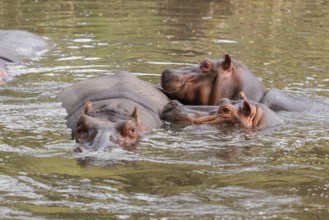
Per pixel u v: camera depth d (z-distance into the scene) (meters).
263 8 46.72
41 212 14.67
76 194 15.74
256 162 18.47
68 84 26.56
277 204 15.45
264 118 22.41
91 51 32.78
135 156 18.66
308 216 14.79
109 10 44.44
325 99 25.50
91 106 21.22
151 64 30.22
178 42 35.03
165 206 15.16
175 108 22.55
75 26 38.88
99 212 14.76
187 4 47.59
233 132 21.48
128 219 14.43
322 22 41.59
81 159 18.23
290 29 39.16
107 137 19.36
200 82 24.67
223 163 18.28
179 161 18.36
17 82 26.83
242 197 15.83
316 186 16.66
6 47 31.98
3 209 14.77
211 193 16.02
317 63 31.19
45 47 33.41
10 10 44.03
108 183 16.47
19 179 16.59
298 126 22.36
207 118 22.31
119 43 34.59
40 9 44.50
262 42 35.44
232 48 33.94
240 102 22.95
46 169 17.36
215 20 41.59
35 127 21.03
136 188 16.22
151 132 21.06
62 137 20.11
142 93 23.19
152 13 43.59
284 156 19.06
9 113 22.44
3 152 18.62
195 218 14.59
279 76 28.72
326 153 19.39
